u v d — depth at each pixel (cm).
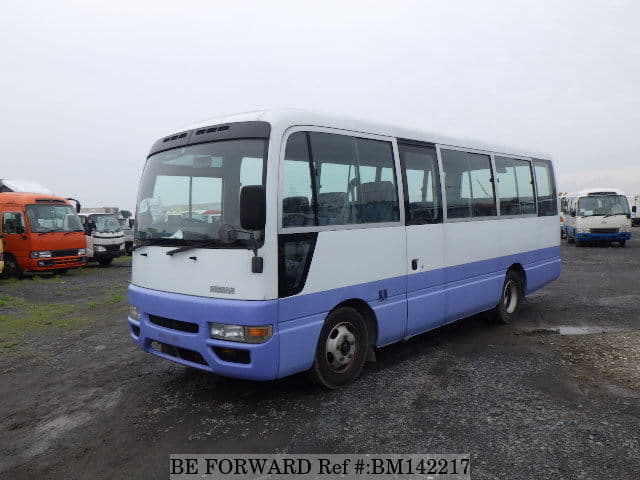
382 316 527
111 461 364
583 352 590
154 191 498
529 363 558
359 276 498
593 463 339
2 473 351
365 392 482
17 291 1305
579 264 1552
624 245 2244
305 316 442
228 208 431
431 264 597
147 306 480
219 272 425
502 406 439
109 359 632
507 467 338
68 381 550
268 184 414
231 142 445
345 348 496
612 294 984
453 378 515
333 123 484
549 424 400
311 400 466
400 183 555
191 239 448
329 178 473
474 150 686
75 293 1255
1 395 512
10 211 1599
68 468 356
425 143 601
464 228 654
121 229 2095
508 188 758
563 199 2798
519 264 782
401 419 418
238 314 407
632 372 515
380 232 523
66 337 760
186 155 476
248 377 416
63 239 1641
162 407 462
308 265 444
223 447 378
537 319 786
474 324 767
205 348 427
